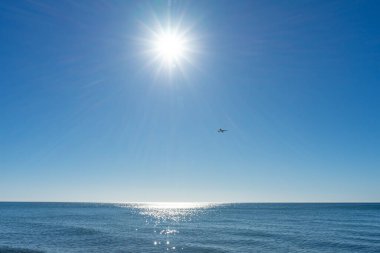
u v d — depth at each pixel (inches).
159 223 3651.6
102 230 2800.2
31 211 6402.6
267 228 2979.8
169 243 2076.8
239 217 4714.6
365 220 3927.2
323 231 2687.0
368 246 1939.0
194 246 1955.0
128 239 2244.1
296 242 2094.0
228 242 2113.7
